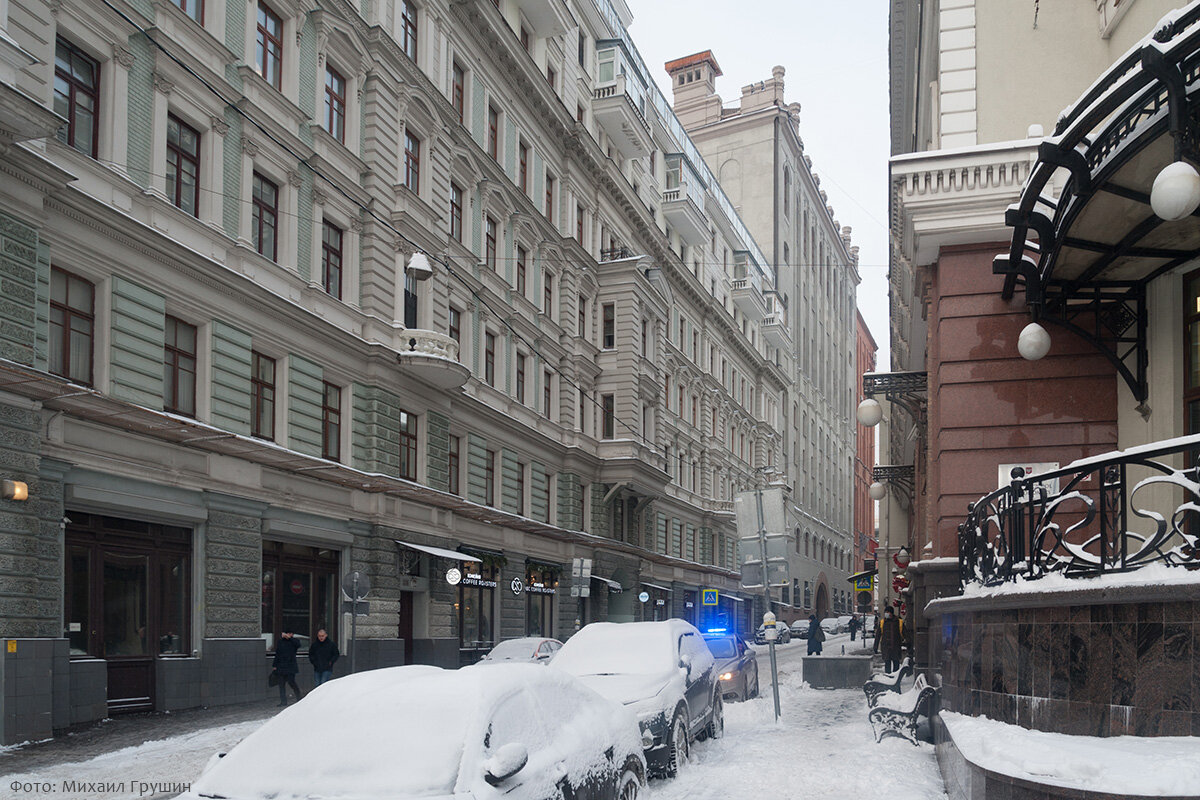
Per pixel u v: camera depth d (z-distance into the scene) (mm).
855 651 37562
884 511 49938
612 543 37500
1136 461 7398
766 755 10961
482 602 29078
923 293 15805
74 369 15172
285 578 20203
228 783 5410
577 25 38719
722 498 56188
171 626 16938
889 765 10070
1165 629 6719
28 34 14258
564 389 35719
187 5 18094
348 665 21578
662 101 50438
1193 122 8195
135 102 16609
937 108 15289
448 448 26672
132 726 14477
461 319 28547
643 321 40719
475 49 29500
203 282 17750
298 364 20500
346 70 22922
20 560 13312
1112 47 13844
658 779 9656
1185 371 11750
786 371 73188
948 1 14688
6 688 12797
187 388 17609
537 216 33469
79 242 15102
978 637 9312
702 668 12391
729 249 60438
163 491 16562
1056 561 8078
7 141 13312
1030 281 12258
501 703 5852
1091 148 9234
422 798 5004
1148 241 10828
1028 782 5922
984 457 13422
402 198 24453
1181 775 5566
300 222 20922
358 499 22375
